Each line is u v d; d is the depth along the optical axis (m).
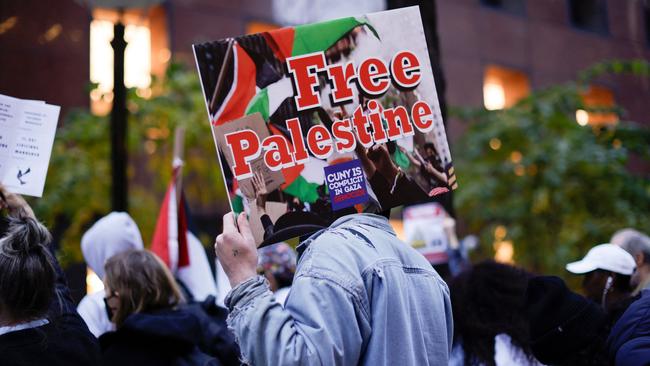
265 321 1.72
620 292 3.42
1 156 2.39
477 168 9.66
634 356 2.62
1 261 2.17
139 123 8.24
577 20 16.42
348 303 1.74
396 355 1.78
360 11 11.45
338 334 1.70
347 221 1.98
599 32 16.08
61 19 10.42
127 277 3.02
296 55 2.05
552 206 9.14
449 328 2.08
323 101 2.04
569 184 8.81
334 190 2.00
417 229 4.86
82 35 10.52
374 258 1.86
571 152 8.82
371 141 2.06
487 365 2.86
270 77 2.02
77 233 8.01
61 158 7.86
